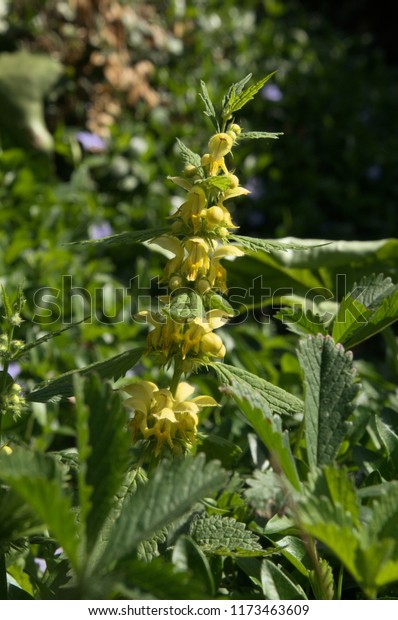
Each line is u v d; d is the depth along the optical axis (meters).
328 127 2.11
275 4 2.35
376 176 2.02
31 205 1.31
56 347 0.94
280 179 1.98
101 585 0.40
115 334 1.01
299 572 0.52
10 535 0.44
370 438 0.66
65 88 1.57
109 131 1.65
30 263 1.13
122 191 1.60
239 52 2.09
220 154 0.51
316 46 2.46
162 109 1.77
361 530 0.42
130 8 1.78
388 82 2.46
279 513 0.44
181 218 0.52
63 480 0.42
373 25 2.83
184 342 0.51
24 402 0.52
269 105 2.07
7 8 1.57
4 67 1.49
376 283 0.59
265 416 0.45
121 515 0.42
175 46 1.89
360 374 0.86
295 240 0.82
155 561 0.41
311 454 0.47
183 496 0.42
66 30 1.62
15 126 1.46
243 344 0.98
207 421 0.77
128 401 0.52
